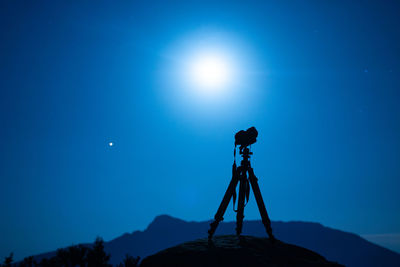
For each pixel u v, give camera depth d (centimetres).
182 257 550
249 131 677
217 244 596
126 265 1628
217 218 660
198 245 598
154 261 568
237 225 683
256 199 659
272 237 636
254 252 556
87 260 1595
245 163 684
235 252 549
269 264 520
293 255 581
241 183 688
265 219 644
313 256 605
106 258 1655
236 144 687
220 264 520
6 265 1593
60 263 1593
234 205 673
